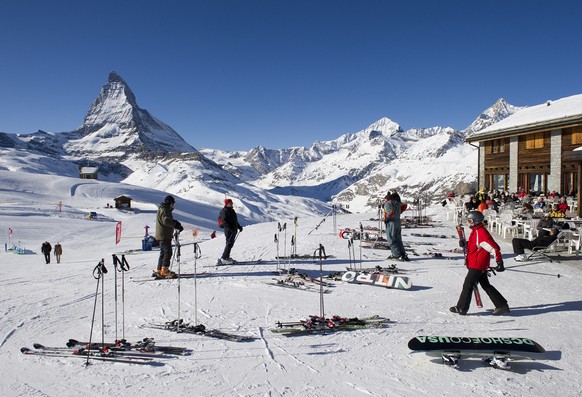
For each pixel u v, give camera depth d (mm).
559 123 25891
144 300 8500
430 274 10594
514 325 6582
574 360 5180
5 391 4512
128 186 153500
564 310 7371
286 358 5375
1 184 129125
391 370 4973
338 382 4672
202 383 4660
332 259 13070
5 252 40250
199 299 8461
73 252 40094
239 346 5816
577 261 11992
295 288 9305
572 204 21219
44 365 5219
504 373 4852
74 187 139125
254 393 4418
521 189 27578
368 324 6594
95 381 4734
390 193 12773
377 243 15711
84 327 6805
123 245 45938
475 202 21938
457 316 7129
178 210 114625
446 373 4867
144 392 4453
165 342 6004
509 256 13023
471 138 34562
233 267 11984
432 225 22938
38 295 9312
